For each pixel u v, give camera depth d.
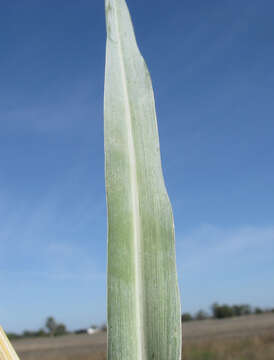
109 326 0.09
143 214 0.10
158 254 0.10
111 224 0.10
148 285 0.10
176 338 0.09
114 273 0.10
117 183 0.10
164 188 0.10
